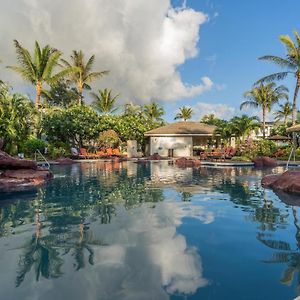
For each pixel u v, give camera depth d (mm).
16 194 9086
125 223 5711
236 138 28734
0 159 11750
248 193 9086
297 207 7074
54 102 42688
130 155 34781
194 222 5773
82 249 4324
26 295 3051
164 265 3771
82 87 39156
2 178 11336
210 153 26484
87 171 17094
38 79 31203
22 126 24906
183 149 37125
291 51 28438
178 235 4969
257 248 4371
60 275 3494
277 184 10094
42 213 6559
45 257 4023
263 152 25375
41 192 9469
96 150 33812
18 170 12266
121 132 35688
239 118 27719
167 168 19141
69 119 30703
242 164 20219
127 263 3832
